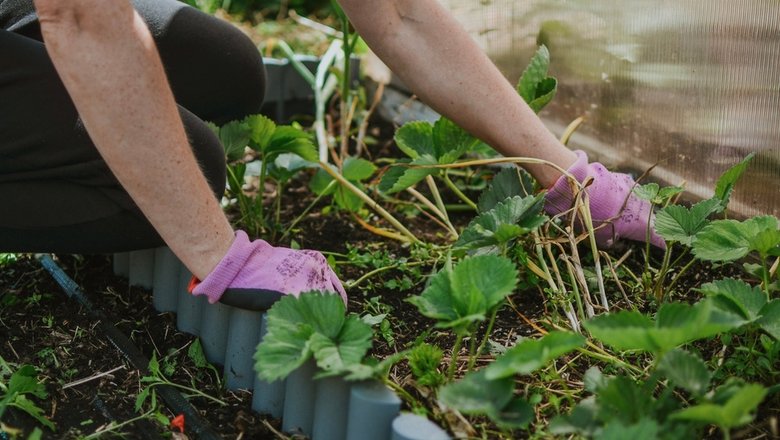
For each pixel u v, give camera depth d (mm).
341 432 1378
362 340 1339
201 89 1952
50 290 1885
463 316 1334
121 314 1790
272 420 1484
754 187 1773
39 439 1283
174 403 1517
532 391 1476
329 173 2010
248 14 3539
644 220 1799
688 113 1882
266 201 2281
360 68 2824
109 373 1614
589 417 1201
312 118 2766
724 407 1083
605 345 1581
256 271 1467
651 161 2000
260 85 2039
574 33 2119
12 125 1517
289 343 1323
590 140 2158
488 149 2053
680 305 1229
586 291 1646
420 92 1612
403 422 1264
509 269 1335
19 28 1796
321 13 3486
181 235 1401
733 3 1735
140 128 1294
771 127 1710
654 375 1257
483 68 1604
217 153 1677
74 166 1543
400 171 1967
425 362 1416
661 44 1907
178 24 1882
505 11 2301
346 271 1920
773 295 1654
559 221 1762
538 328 1615
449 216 2182
